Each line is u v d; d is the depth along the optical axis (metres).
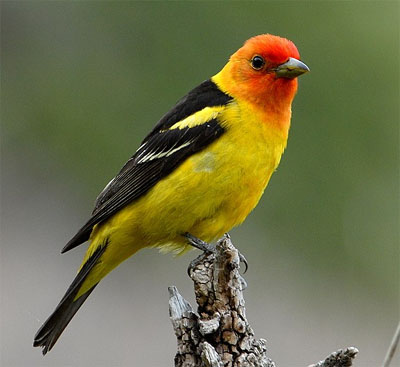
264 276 17.11
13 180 18.84
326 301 16.98
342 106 17.41
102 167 18.38
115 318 16.62
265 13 17.58
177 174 9.45
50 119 18.75
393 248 17.16
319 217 17.25
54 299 17.16
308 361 15.85
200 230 9.59
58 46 19.05
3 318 16.39
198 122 9.49
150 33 18.22
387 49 17.50
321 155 17.34
